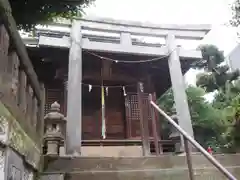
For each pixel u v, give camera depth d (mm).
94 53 9578
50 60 9898
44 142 4750
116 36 10344
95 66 10844
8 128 2449
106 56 9977
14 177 2633
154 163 5035
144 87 11109
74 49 8406
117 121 11219
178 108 8719
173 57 9430
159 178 4785
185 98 8852
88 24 9039
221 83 18422
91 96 11289
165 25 9773
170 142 10148
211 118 15891
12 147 2549
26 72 3365
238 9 10102
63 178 4254
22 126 2990
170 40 9664
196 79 18938
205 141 16344
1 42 2523
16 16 5266
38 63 10141
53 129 4836
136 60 10391
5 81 2543
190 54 10156
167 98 15562
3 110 2346
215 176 5078
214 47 18312
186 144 3160
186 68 11117
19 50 2990
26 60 3312
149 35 9758
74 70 8023
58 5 5219
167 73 11406
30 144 3389
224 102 17312
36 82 3924
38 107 4262
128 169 4844
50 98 10617
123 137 11039
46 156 4492
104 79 11078
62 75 10328
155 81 12047
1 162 2279
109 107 11328
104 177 4559
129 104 11195
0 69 2430
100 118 11102
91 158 4719
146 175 4750
